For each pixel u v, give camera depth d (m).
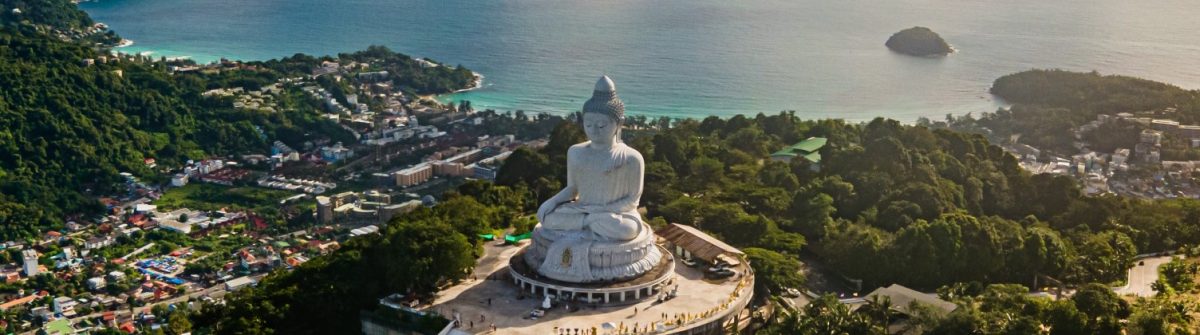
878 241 199.75
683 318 164.00
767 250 195.62
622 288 170.38
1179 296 188.88
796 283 189.38
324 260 189.50
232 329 169.62
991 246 196.62
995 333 158.12
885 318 166.88
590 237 172.88
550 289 172.88
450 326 162.88
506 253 197.50
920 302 167.62
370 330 174.62
